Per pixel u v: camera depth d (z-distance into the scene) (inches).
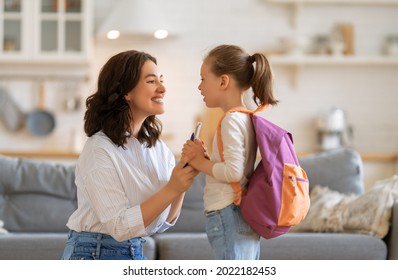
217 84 124.0
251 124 121.3
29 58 290.7
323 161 223.6
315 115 310.5
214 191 119.3
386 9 313.0
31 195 214.1
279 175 117.1
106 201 110.9
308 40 301.1
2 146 307.0
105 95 116.8
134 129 119.2
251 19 309.7
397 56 303.7
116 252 113.2
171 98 307.4
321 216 203.5
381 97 312.5
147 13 293.3
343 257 186.9
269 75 124.1
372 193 197.3
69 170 218.1
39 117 307.3
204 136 303.1
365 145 311.3
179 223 215.2
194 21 308.5
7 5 292.0
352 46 307.4
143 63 116.8
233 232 117.3
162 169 122.1
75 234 114.5
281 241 185.6
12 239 181.5
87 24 291.6
